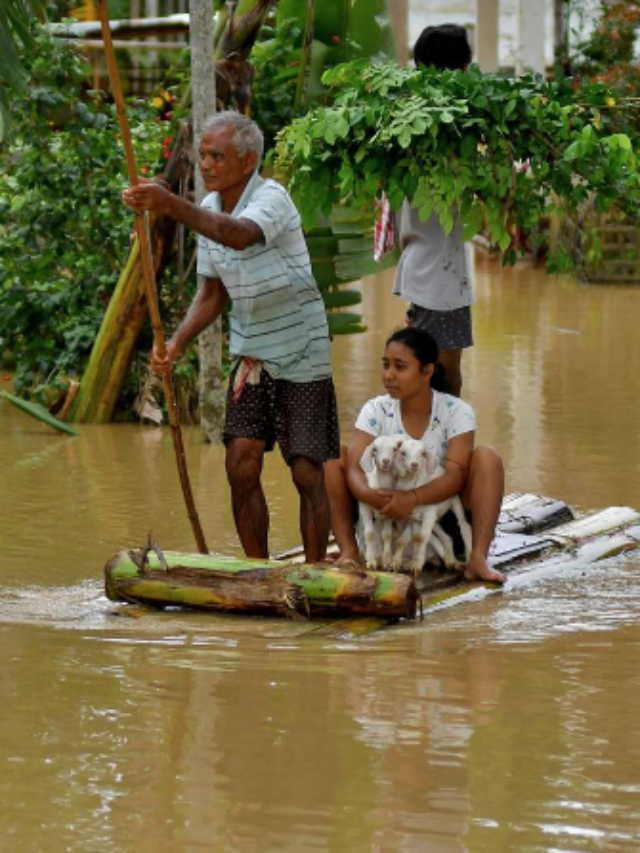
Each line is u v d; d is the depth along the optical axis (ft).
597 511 40.78
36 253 57.77
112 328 54.44
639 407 56.54
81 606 31.53
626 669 27.27
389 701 25.39
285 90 56.29
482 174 36.01
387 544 32.91
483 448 33.40
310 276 32.30
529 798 21.29
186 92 55.88
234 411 32.94
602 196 36.86
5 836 20.06
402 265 39.14
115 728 24.06
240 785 21.75
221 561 31.04
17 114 55.26
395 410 33.65
